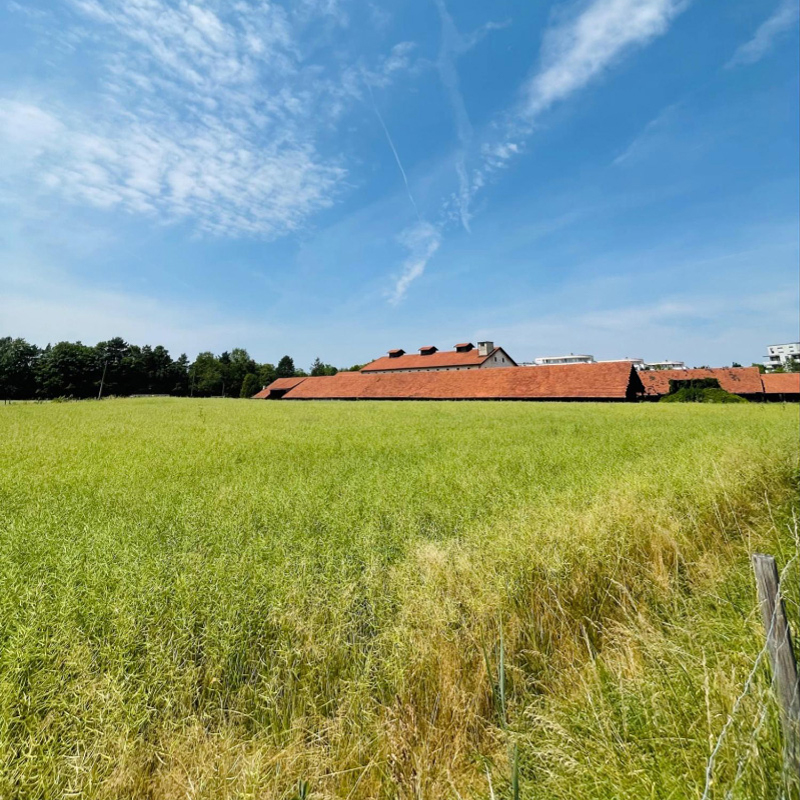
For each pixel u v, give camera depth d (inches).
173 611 98.5
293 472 275.9
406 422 661.3
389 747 80.6
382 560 136.9
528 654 107.0
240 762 72.2
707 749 72.4
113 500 208.5
